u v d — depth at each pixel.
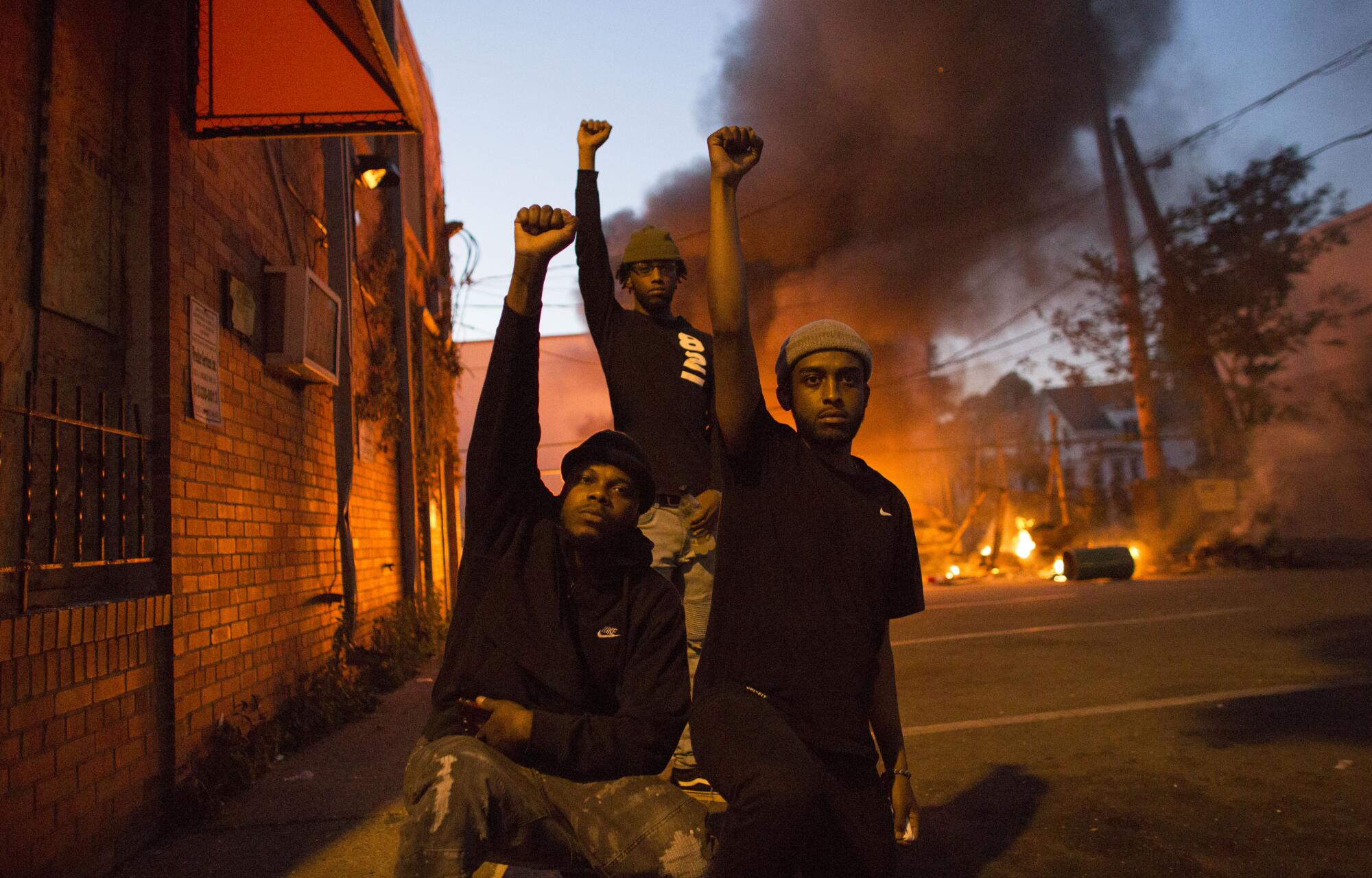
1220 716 5.32
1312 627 8.80
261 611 5.33
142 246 4.34
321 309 6.26
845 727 2.08
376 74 4.72
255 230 5.69
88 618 3.35
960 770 4.52
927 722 5.60
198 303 4.66
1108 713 5.56
